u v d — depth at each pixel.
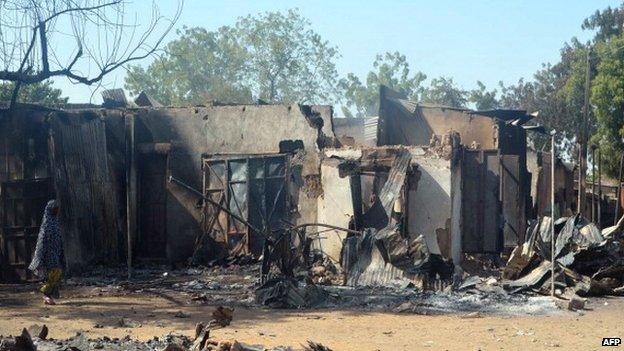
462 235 19.08
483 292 13.73
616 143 41.22
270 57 55.66
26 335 6.94
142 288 14.88
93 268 18.27
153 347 7.87
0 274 16.92
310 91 56.62
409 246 14.55
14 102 16.66
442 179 17.38
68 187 17.83
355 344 8.78
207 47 55.62
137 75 54.41
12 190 17.09
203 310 11.88
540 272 14.55
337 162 17.69
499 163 20.44
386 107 23.75
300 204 18.56
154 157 20.38
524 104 57.34
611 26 54.59
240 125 19.75
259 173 19.20
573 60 55.09
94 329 9.88
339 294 13.43
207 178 19.86
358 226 16.80
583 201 26.75
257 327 10.14
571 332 9.91
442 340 9.16
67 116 18.12
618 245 15.88
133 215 20.05
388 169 17.39
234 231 19.39
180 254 19.92
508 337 9.43
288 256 14.00
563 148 53.59
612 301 13.62
